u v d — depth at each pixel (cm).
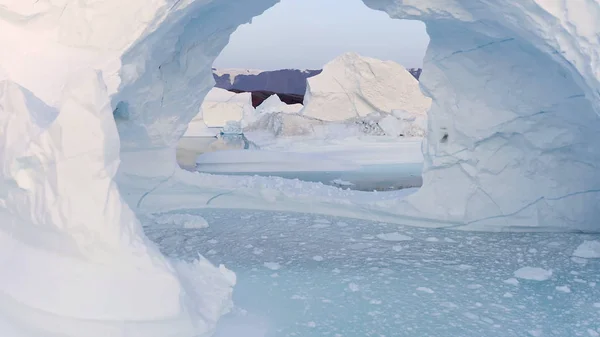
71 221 296
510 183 645
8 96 333
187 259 524
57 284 285
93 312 277
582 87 466
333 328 372
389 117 1998
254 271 493
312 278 476
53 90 412
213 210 772
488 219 656
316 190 801
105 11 449
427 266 514
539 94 584
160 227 662
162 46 611
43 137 299
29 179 313
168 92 718
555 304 420
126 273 296
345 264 518
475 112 638
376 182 1134
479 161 652
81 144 295
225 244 586
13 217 329
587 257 540
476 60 619
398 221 702
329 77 2144
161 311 292
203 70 748
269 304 414
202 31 696
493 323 384
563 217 634
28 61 436
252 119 2497
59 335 268
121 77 471
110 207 303
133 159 752
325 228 669
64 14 454
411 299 428
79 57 445
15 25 456
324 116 2138
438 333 366
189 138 2495
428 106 2162
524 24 476
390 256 547
